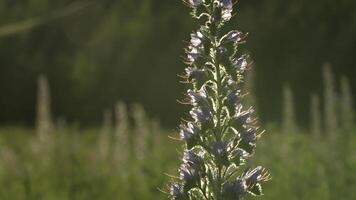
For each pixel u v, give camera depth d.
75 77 98.75
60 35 102.81
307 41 76.50
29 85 103.81
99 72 97.12
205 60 5.39
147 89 88.62
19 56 104.19
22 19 87.31
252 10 84.19
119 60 95.44
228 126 5.38
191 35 5.43
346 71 72.88
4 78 104.25
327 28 76.56
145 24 95.44
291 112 16.70
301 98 71.25
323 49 75.00
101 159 18.70
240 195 5.32
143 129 18.16
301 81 72.88
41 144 18.03
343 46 73.69
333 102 16.64
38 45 104.62
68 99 99.69
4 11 88.88
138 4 101.81
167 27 92.12
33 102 104.19
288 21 78.25
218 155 5.24
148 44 93.06
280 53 75.75
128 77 92.94
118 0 103.81
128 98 92.69
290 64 74.06
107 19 102.69
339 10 76.75
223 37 5.39
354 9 76.31
